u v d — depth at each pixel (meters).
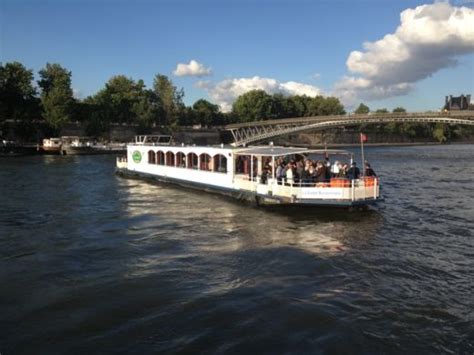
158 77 137.25
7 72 99.69
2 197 31.14
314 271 15.05
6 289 13.63
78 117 109.88
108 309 12.16
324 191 23.94
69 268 15.55
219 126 149.62
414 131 188.88
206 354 9.86
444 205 28.61
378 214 24.72
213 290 13.40
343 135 169.12
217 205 27.38
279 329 10.93
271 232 20.55
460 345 10.20
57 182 40.00
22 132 99.94
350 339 10.43
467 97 160.62
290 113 172.38
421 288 13.55
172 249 17.83
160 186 36.38
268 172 26.95
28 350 10.16
